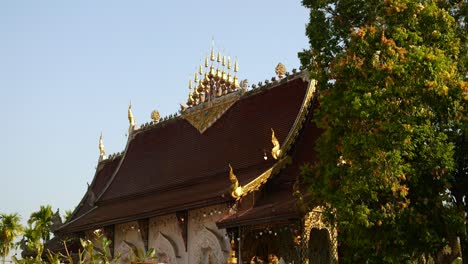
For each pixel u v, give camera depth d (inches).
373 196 945.5
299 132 1456.7
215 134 1701.5
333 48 1134.4
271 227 1286.9
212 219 1445.6
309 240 1294.3
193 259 1483.8
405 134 941.8
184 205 1459.2
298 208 1171.3
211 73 1900.8
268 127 1537.9
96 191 2174.0
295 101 1519.4
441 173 964.6
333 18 1146.0
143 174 1884.8
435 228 978.1
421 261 1199.6
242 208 1357.0
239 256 1326.3
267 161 1444.4
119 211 1755.7
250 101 1657.2
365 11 1127.6
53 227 2459.4
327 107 1047.0
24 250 2310.5
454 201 1042.7
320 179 1079.0
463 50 1058.7
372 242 964.0
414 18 1024.2
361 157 967.0
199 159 1688.0
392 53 978.1
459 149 1011.9
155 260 1596.9
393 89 964.6
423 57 956.0
